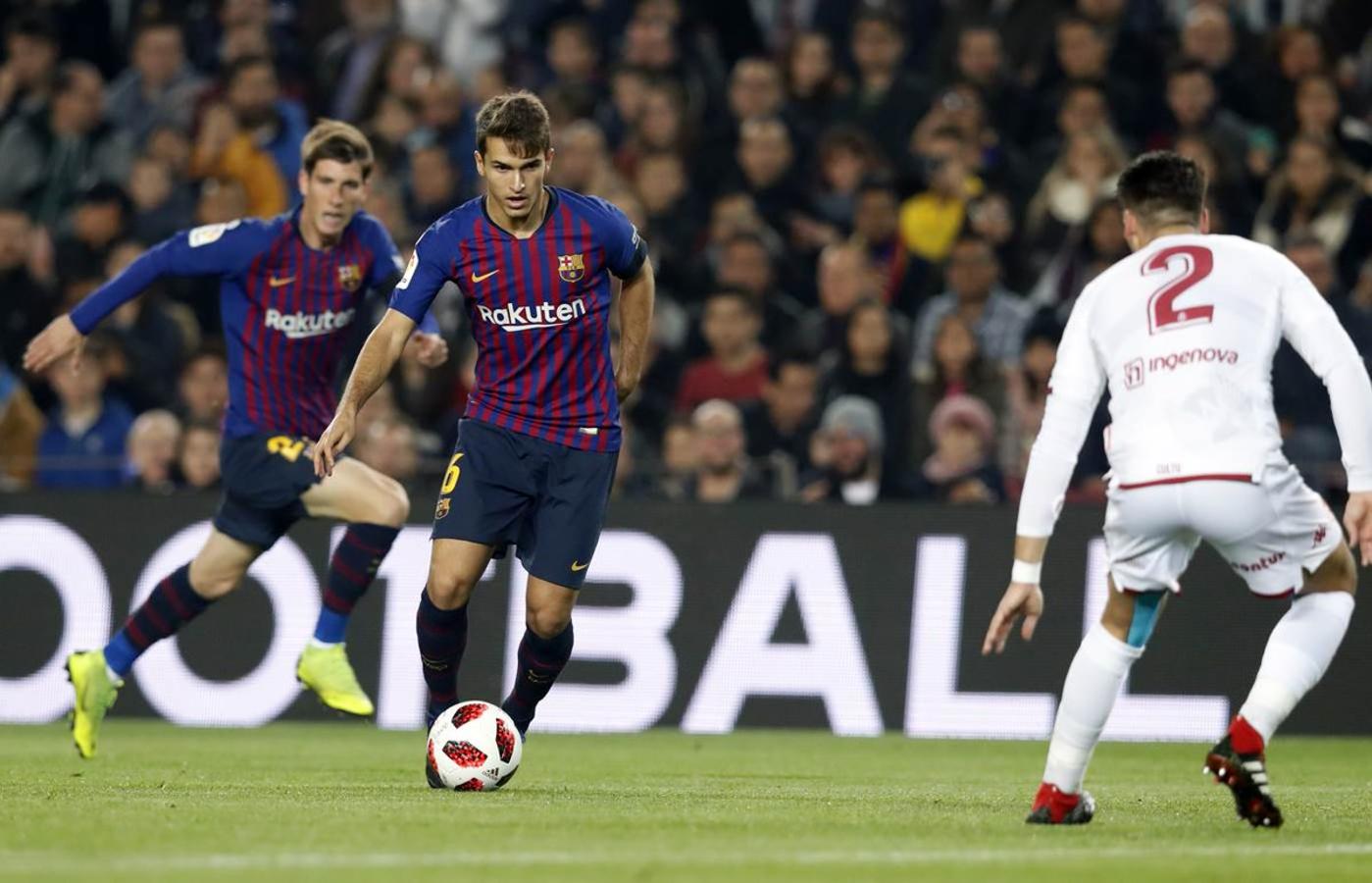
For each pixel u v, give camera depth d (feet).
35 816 56.80
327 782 75.05
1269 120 167.63
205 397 146.82
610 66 184.03
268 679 126.52
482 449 69.41
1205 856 49.62
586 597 125.80
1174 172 58.90
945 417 137.59
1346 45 177.88
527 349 68.74
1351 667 122.11
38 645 127.44
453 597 69.87
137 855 47.14
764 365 149.89
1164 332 55.93
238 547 89.35
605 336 69.92
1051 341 144.77
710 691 124.47
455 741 69.41
